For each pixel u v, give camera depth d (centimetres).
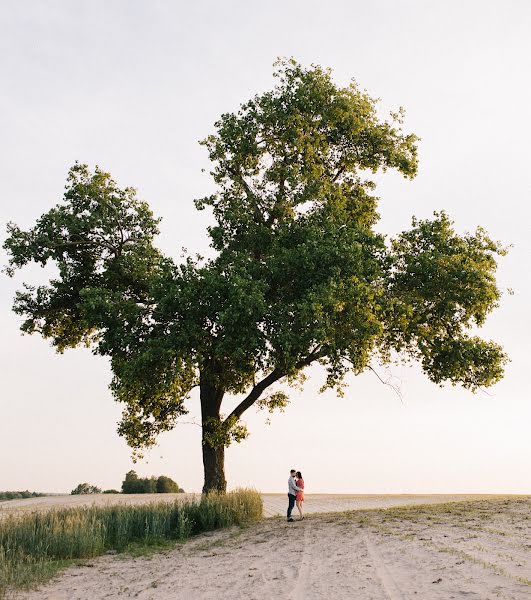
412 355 2519
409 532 1460
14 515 1922
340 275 2050
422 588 858
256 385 2469
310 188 2358
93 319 2172
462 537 1305
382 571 1017
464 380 2459
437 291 2333
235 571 1190
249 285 2017
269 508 2777
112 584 1178
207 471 2425
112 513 1927
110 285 2483
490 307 2380
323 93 2481
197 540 1794
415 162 2633
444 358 2398
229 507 2089
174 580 1160
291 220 2316
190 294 2044
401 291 2344
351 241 2130
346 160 2631
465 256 2364
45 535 1622
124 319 2175
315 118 2505
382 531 1532
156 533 1869
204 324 2117
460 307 2395
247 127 2488
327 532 1650
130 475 4981
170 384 2036
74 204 2523
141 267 2383
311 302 1950
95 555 1588
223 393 2528
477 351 2345
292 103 2472
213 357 2297
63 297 2558
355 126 2488
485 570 932
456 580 883
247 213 2423
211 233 2356
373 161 2633
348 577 997
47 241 2444
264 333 2016
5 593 1130
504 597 757
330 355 2147
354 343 2075
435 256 2302
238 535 1814
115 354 2244
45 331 2686
